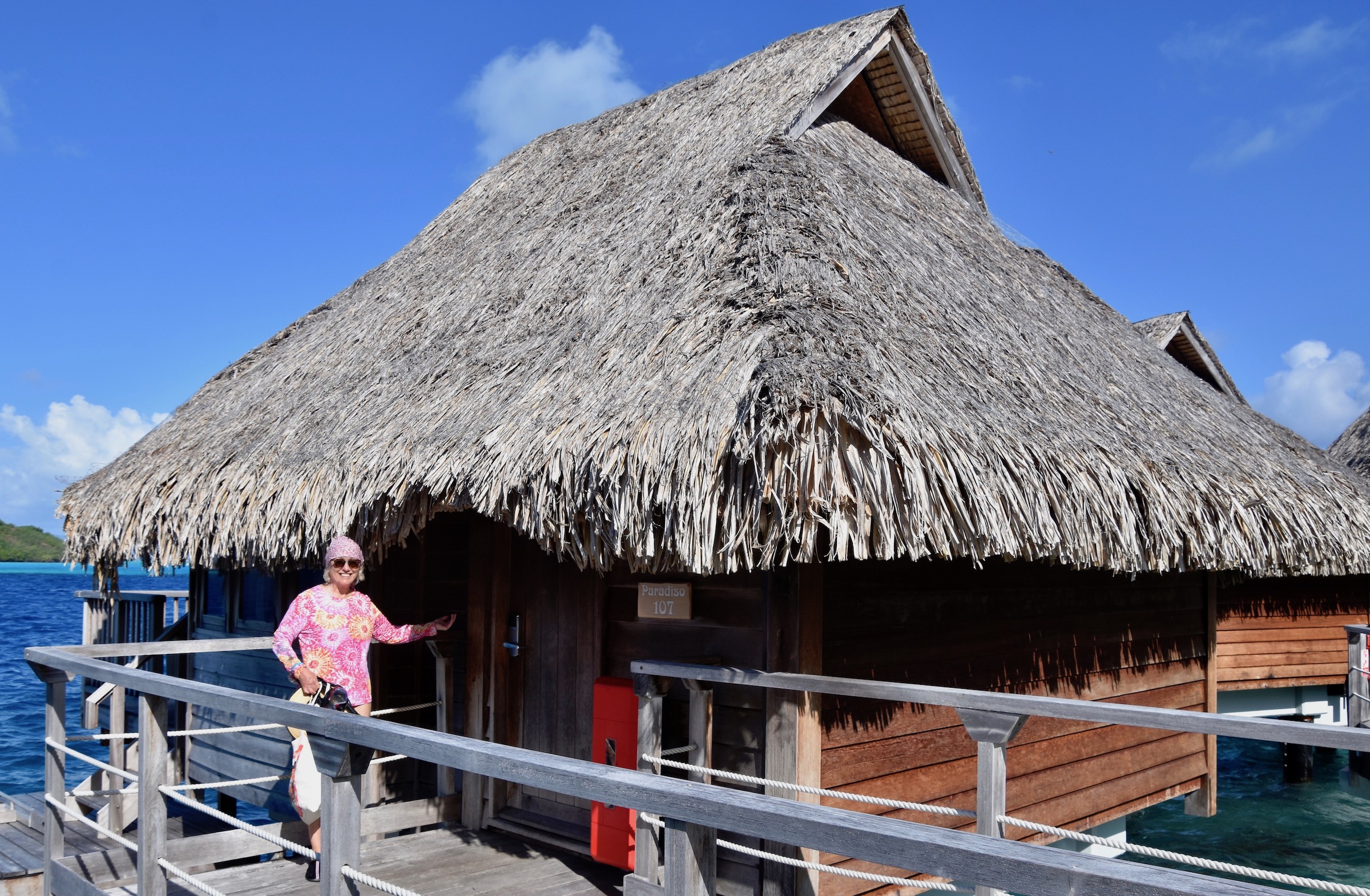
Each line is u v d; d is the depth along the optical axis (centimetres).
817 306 416
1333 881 774
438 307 680
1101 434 504
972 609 558
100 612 1073
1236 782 1143
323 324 826
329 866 295
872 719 485
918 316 486
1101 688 662
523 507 407
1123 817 716
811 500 340
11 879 488
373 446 501
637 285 507
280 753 729
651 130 799
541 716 553
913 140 866
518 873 465
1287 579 1141
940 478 356
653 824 374
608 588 530
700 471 348
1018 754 578
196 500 593
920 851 179
